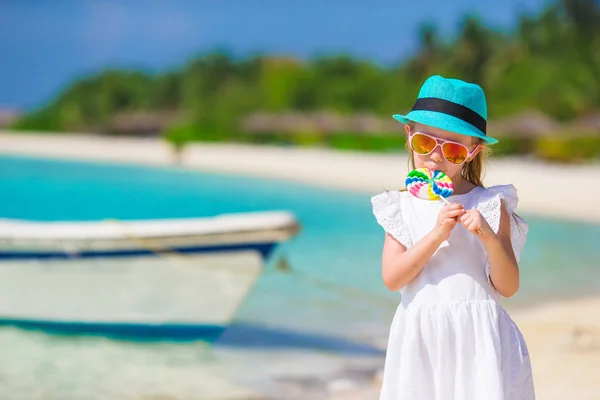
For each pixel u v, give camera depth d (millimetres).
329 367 5715
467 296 2734
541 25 47312
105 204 18219
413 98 51031
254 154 36125
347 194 20547
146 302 6504
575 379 5156
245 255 6301
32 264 6488
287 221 6297
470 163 3020
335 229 14156
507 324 2775
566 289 8609
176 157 31250
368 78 57312
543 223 15094
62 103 64750
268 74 61062
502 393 2615
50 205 17828
